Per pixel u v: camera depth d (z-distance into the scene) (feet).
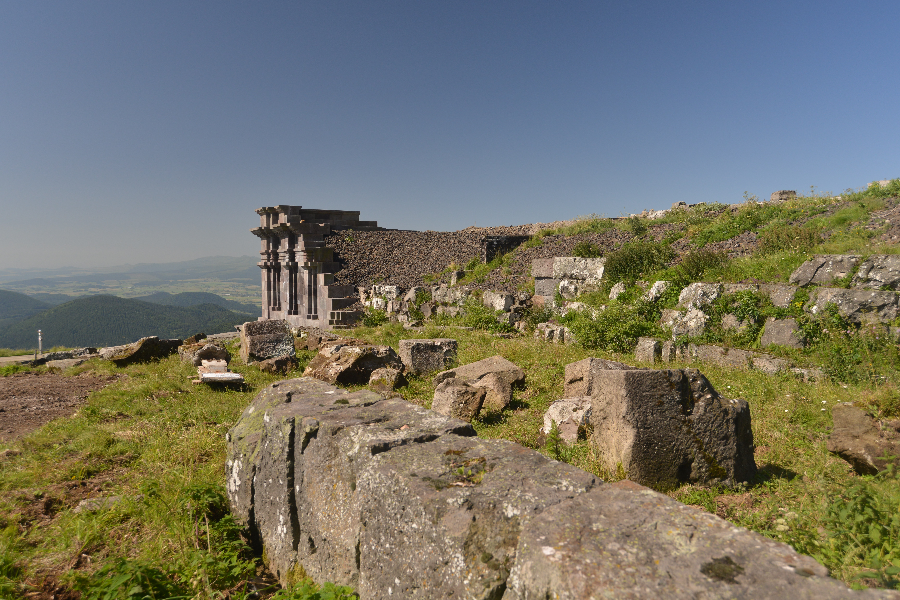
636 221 64.90
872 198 45.93
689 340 34.37
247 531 13.64
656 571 5.68
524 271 63.62
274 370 38.42
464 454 9.44
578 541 6.33
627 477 15.29
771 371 28.81
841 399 22.61
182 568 11.18
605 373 16.85
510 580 6.56
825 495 13.29
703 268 40.06
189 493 14.53
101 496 15.83
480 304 56.70
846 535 11.23
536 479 8.17
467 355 39.24
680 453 15.49
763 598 5.15
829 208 47.91
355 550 9.65
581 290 49.78
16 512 14.53
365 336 55.06
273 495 12.62
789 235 41.24
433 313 62.28
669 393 15.58
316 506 11.03
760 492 15.10
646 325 38.04
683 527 6.52
